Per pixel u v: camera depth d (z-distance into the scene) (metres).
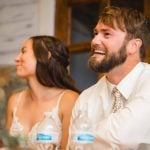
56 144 1.95
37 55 2.84
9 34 4.78
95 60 2.18
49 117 2.23
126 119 1.92
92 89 2.41
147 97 2.01
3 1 4.87
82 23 4.39
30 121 2.84
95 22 4.29
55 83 2.87
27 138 1.69
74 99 2.82
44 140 1.85
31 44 2.88
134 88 2.19
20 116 2.89
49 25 4.53
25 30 4.68
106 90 2.30
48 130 2.01
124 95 2.19
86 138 1.71
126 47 2.19
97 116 2.26
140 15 2.25
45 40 2.87
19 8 4.75
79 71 4.35
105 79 2.37
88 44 4.31
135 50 2.22
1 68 4.69
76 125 1.79
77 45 4.38
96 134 1.89
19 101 2.96
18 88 4.52
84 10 4.39
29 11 4.68
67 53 2.95
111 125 1.91
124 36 2.19
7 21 4.81
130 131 1.90
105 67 2.18
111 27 2.18
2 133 1.60
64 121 2.75
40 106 2.84
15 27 4.75
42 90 2.85
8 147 1.56
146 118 1.94
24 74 2.86
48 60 2.84
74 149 1.71
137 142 1.90
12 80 4.57
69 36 4.46
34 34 4.61
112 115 1.96
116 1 4.12
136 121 1.92
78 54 4.39
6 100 4.54
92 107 2.31
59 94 2.86
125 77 2.22
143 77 2.19
